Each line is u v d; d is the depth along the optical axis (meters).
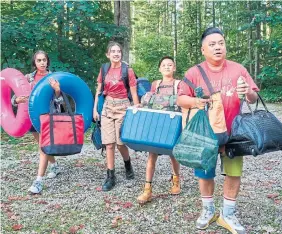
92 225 3.37
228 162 2.98
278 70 15.37
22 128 4.80
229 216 3.09
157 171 5.07
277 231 3.12
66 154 4.09
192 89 2.97
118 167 5.33
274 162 5.57
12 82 4.85
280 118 10.20
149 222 3.39
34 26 8.34
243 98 2.79
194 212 3.57
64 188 4.44
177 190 4.08
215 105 2.82
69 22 8.64
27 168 5.33
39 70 4.80
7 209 3.78
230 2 21.17
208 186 3.15
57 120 4.05
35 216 3.62
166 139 3.47
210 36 2.86
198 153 2.74
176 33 25.83
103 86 4.41
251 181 4.57
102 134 4.38
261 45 15.58
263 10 15.23
